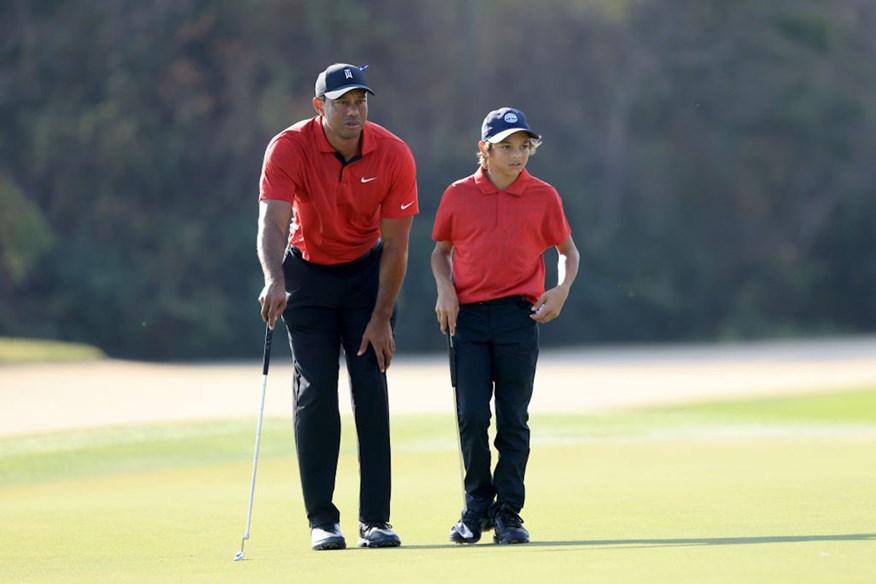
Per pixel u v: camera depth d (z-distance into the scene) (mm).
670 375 88438
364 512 19344
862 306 168500
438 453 37906
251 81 138000
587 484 26500
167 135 136125
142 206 137750
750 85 163000
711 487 24891
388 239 19531
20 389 62844
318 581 14578
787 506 21172
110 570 16438
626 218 158750
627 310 155250
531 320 19875
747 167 164375
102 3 137000
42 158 133000
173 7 137000
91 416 52344
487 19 154250
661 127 162625
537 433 44062
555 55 157500
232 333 137375
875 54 172000
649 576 14016
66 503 26281
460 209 19922
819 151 167250
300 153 18891
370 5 146125
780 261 164625
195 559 17375
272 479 31531
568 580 13938
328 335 19734
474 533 19141
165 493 28328
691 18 164250
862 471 27375
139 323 134250
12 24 137000
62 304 132625
